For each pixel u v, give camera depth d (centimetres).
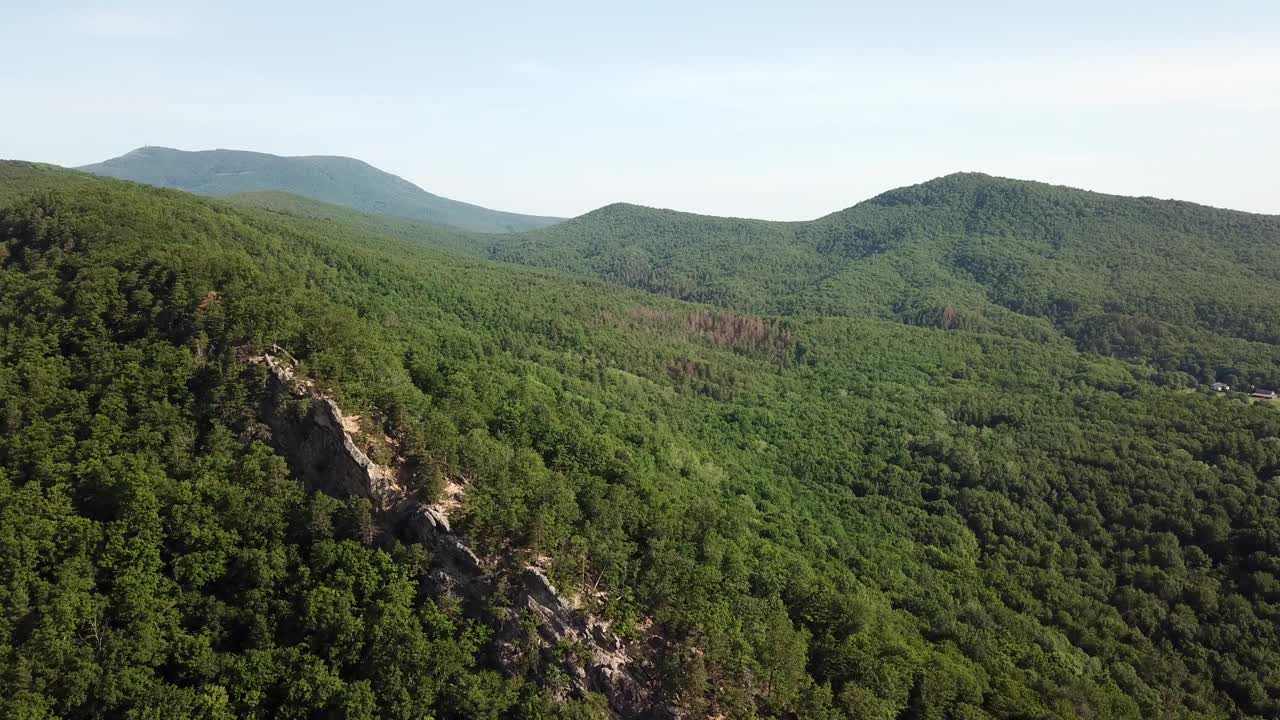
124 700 6391
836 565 11794
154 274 9762
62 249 11456
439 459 7969
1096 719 9000
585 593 7475
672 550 8619
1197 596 12006
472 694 6419
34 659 6350
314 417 8044
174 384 8444
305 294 11225
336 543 7281
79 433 8244
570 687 6788
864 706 7500
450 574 7181
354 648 6762
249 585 7169
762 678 7356
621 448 11994
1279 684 10569
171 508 7338
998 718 8344
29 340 9238
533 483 8550
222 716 6341
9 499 7406
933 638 10362
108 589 6988
